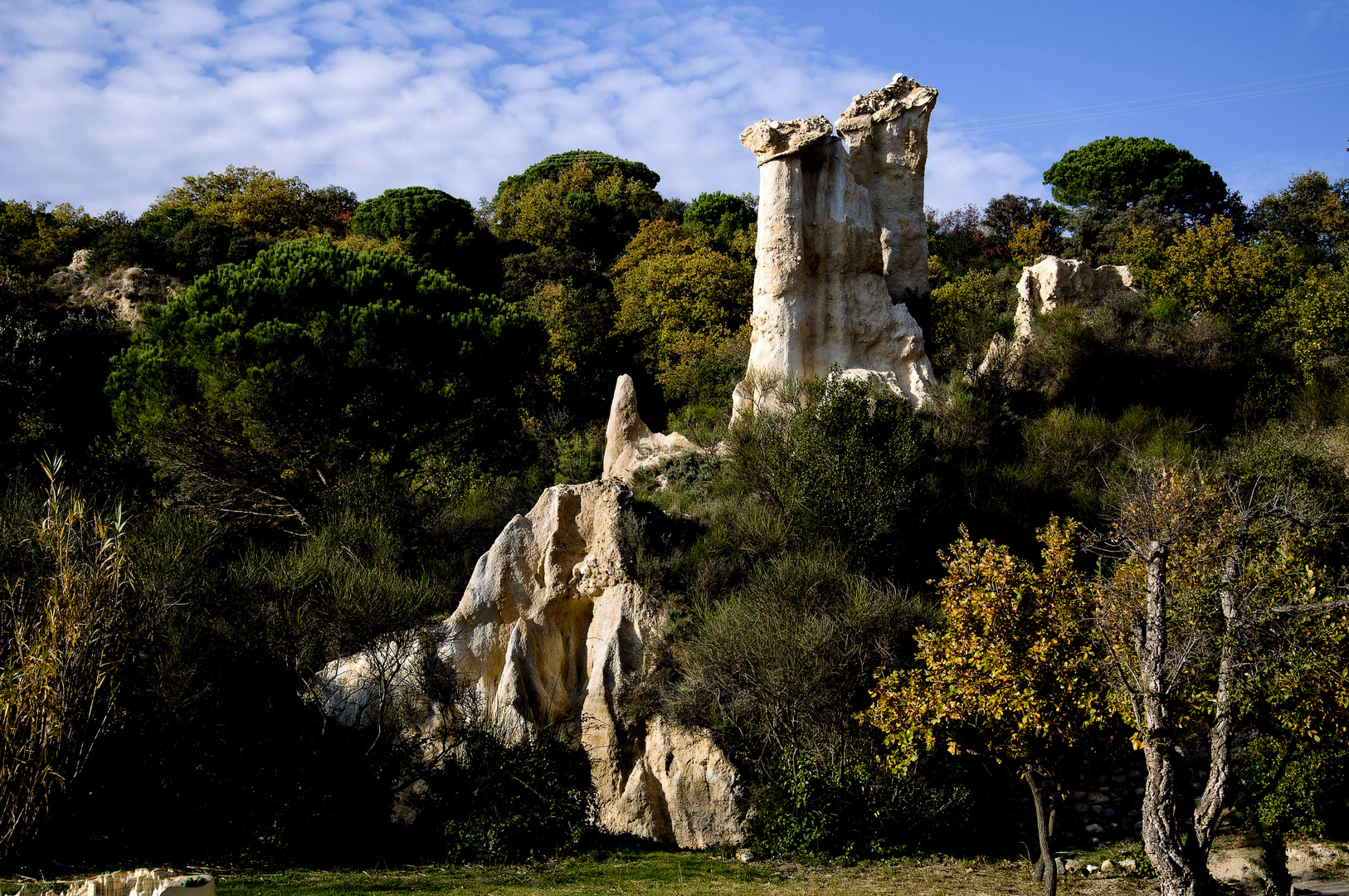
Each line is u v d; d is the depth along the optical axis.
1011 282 48.28
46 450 30.33
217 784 15.59
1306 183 52.75
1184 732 13.56
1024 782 18.14
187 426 25.25
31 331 35.25
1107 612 11.66
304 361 25.22
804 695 16.72
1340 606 11.02
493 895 13.13
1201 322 31.39
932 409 25.52
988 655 12.12
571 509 20.42
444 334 27.91
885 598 17.89
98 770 14.22
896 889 13.77
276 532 25.98
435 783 16.94
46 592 14.02
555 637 19.66
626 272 54.72
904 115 30.50
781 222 26.58
